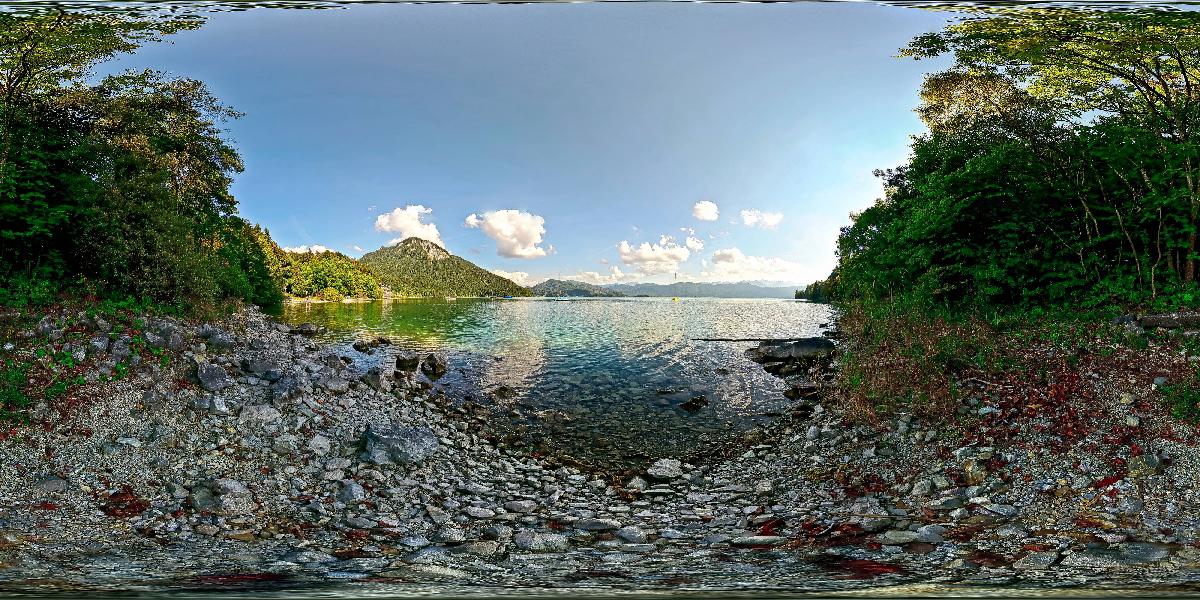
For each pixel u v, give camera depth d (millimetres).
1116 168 14195
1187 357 9539
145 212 15461
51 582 4383
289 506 7086
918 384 10688
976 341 11664
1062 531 5840
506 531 6773
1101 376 9461
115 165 16250
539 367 20594
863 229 18266
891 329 14133
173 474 7488
